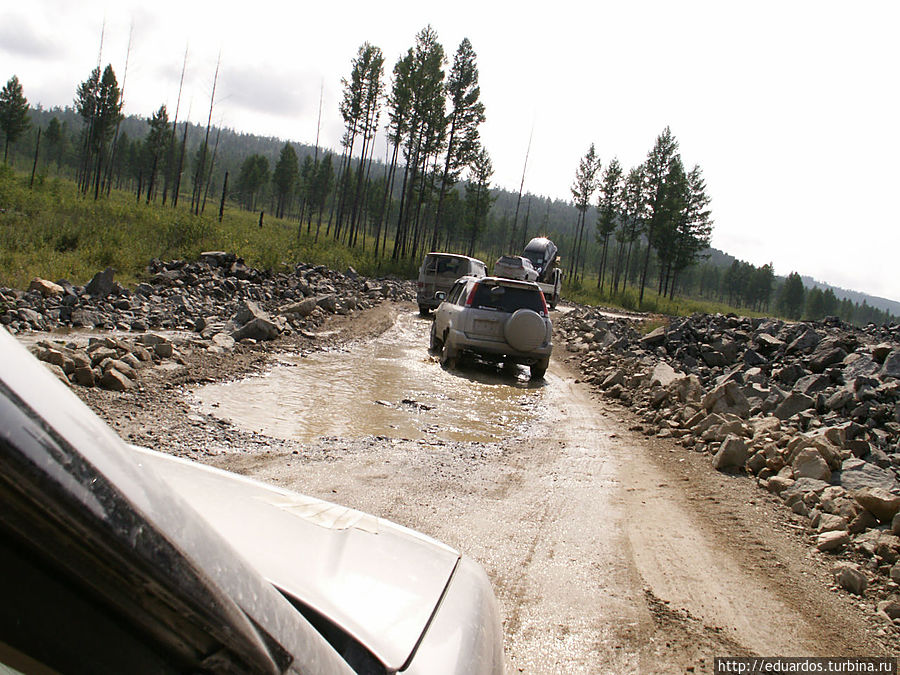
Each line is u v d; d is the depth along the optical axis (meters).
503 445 6.97
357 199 52.78
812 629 3.62
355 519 1.91
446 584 1.67
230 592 0.78
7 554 0.59
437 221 51.69
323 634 1.27
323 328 13.79
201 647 0.73
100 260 16.62
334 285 21.69
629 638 3.34
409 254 62.94
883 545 4.65
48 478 0.56
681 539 4.78
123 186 137.12
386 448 6.20
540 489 5.60
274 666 0.82
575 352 16.20
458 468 5.88
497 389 10.39
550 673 2.97
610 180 71.50
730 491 6.03
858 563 4.57
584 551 4.39
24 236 17.25
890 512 4.98
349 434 6.53
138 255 17.77
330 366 10.26
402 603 1.47
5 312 9.80
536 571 4.02
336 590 1.41
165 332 11.10
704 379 12.75
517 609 3.53
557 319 24.94
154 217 26.81
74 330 10.23
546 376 12.45
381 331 14.91
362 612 1.37
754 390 10.03
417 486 5.23
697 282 192.12
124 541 0.63
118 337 9.88
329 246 37.88
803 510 5.54
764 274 159.88
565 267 160.00
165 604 0.68
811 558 4.64
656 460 7.00
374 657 1.23
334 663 0.97
